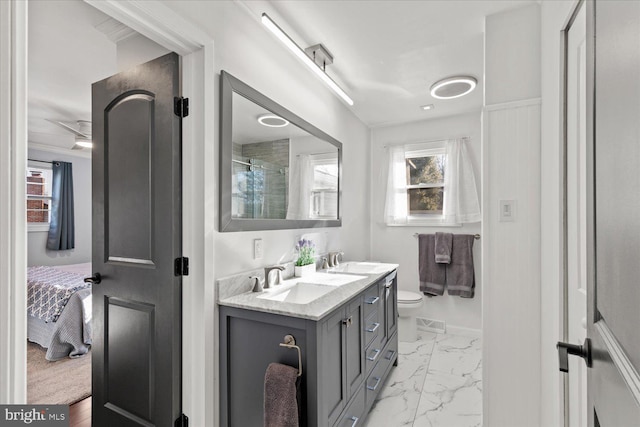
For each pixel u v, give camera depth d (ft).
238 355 4.92
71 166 15.58
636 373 1.24
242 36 5.68
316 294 6.48
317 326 4.30
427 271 11.07
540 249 5.26
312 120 8.19
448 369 8.34
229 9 5.39
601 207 1.76
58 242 14.88
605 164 1.68
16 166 2.51
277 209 6.68
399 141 12.06
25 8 2.58
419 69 7.95
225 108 5.16
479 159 10.68
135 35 5.90
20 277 2.56
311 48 6.89
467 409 6.57
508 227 5.50
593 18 1.91
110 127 5.44
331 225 9.07
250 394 4.81
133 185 5.11
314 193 8.19
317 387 4.31
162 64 4.81
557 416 4.33
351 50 7.09
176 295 4.73
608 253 1.64
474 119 10.84
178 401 4.73
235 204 5.47
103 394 5.39
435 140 11.36
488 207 5.66
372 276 7.11
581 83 3.74
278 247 6.69
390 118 11.45
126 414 5.12
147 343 4.92
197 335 4.67
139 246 5.04
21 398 2.57
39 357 8.79
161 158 4.81
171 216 4.70
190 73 4.76
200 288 4.68
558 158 4.29
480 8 5.66
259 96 6.03
